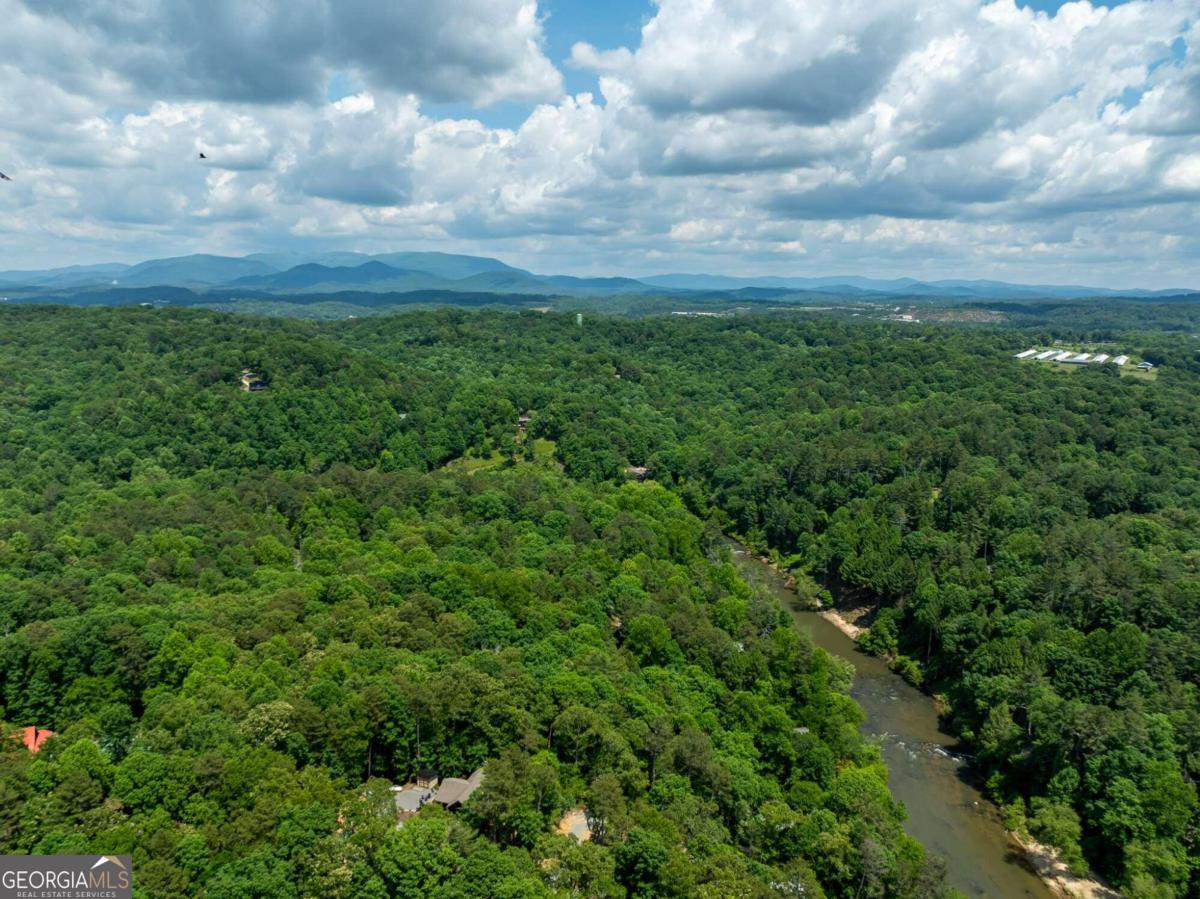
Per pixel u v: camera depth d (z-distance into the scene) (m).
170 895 54.38
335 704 76.38
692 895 61.59
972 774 102.94
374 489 172.88
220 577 119.75
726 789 79.38
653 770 80.50
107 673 86.75
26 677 84.06
